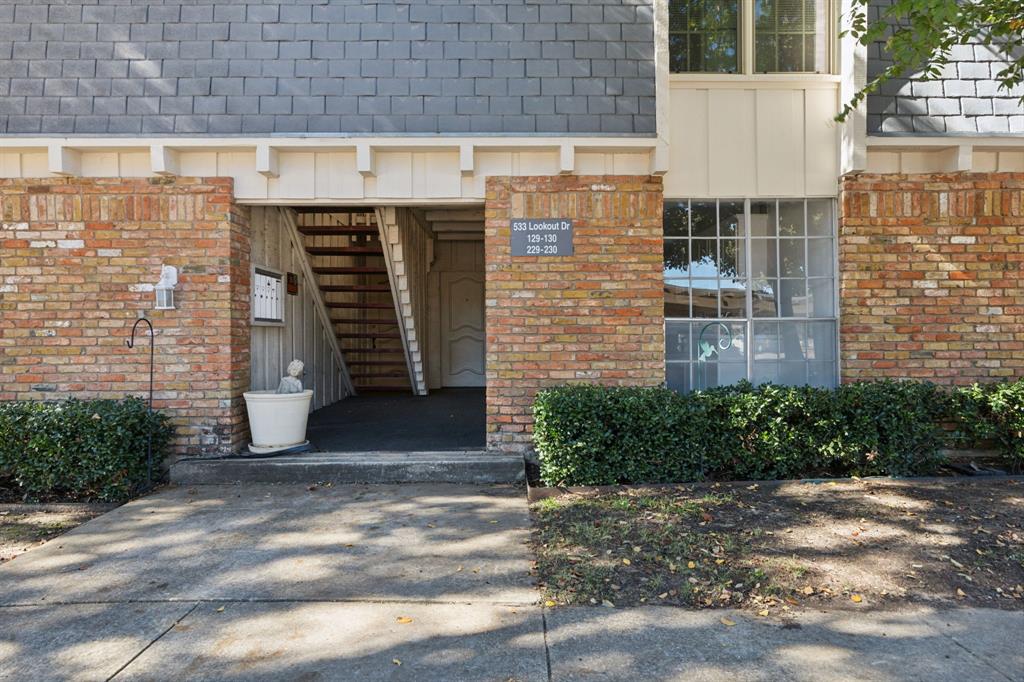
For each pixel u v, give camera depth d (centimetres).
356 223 927
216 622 327
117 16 584
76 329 587
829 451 555
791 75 614
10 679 277
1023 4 475
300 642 307
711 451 558
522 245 597
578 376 598
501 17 593
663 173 589
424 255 1103
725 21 628
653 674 281
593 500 503
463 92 589
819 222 629
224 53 586
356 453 612
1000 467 591
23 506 515
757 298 629
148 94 581
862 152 583
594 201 599
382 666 287
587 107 591
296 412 614
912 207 602
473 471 575
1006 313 600
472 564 394
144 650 301
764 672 283
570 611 337
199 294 591
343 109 586
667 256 625
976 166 604
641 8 596
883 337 601
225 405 594
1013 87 600
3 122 574
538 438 554
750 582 363
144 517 482
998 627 322
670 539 420
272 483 571
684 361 626
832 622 325
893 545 409
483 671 283
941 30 500
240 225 616
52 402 561
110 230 587
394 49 591
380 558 404
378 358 1071
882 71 598
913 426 562
